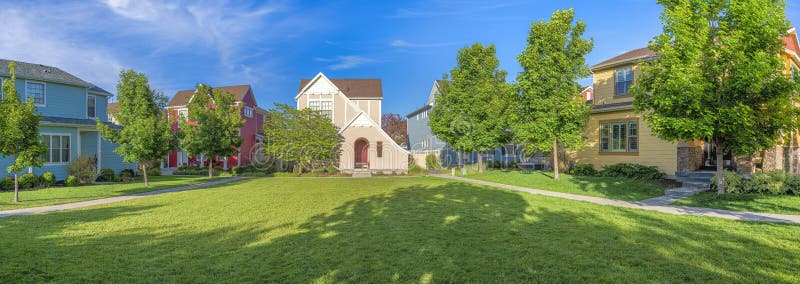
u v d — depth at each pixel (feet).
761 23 32.68
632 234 22.24
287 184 60.64
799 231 22.54
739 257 17.35
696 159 51.39
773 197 35.06
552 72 51.75
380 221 26.89
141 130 54.39
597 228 24.03
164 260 17.76
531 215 29.04
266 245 20.30
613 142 61.05
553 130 52.90
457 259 17.60
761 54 31.63
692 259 17.16
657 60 37.35
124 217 29.25
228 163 113.70
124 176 76.84
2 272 16.06
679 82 32.91
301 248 19.62
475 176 72.08
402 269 16.24
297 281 14.89
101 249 19.70
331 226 25.20
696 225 24.82
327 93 99.60
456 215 29.19
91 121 71.26
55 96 66.33
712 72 33.88
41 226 25.79
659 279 14.78
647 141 55.52
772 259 17.03
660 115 35.53
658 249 18.84
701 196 38.14
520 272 15.80
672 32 35.88
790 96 34.91
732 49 32.78
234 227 25.09
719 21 35.04
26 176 53.88
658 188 44.47
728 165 51.70
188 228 24.86
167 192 49.42
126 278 15.38
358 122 92.48
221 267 16.66
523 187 52.54
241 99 116.47
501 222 26.27
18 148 39.34
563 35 52.34
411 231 23.47
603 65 64.23
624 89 61.41
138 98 57.26
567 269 16.06
